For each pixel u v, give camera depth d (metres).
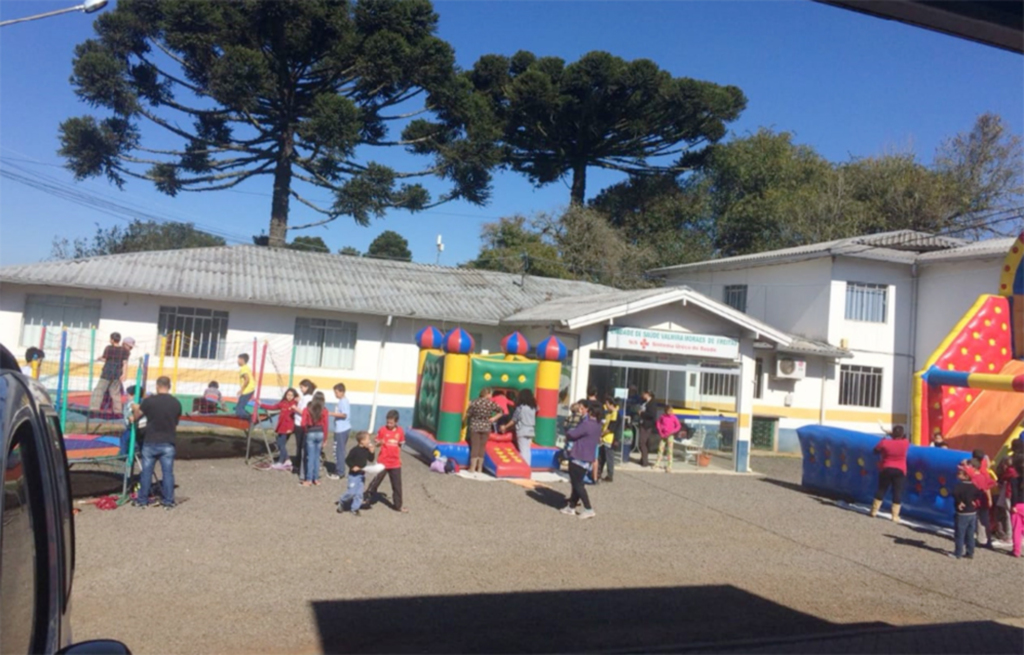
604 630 6.96
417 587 7.93
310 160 26.11
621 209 39.53
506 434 15.83
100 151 23.78
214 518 10.30
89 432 15.10
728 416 18.91
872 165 38.28
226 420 14.63
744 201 37.09
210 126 27.11
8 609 2.05
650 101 33.34
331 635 6.48
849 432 15.42
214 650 6.02
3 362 2.51
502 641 6.54
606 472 15.62
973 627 7.75
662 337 17.83
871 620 7.84
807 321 23.75
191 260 20.80
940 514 13.16
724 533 11.58
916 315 23.88
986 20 2.67
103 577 7.65
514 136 34.81
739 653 6.48
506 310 21.64
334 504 11.66
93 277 17.62
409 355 20.52
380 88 25.02
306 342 19.67
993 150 38.12
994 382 14.55
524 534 10.55
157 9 23.44
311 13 22.95
